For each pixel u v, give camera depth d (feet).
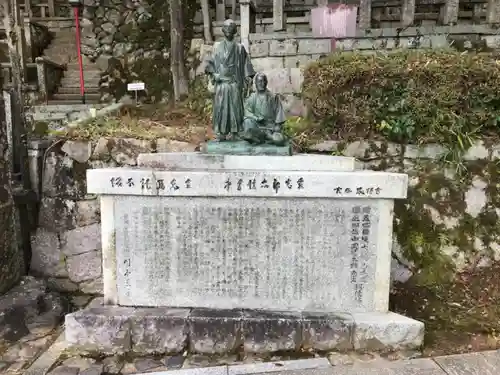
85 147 16.99
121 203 12.28
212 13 30.35
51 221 17.28
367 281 12.22
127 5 31.17
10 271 15.14
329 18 20.25
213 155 12.71
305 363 11.35
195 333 12.00
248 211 12.07
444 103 16.21
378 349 11.89
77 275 17.30
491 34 21.66
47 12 39.68
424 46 22.06
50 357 12.16
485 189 16.19
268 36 22.99
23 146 16.88
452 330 12.99
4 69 29.12
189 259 12.42
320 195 11.67
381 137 17.10
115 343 12.15
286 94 22.33
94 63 32.09
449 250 16.01
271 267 12.30
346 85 17.43
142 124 20.20
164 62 29.91
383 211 11.85
